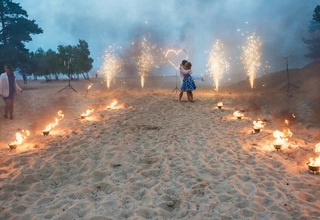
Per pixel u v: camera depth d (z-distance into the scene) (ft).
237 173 18.54
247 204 14.56
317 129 29.12
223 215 13.64
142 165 20.84
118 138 28.02
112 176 18.97
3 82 39.01
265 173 18.38
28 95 72.33
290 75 78.64
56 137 28.78
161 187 17.10
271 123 33.09
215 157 21.94
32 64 128.88
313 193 15.49
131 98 58.08
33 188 17.46
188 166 20.18
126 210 14.37
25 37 124.47
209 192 16.07
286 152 22.31
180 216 13.84
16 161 21.86
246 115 38.83
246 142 25.67
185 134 29.27
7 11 122.83
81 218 13.85
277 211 13.66
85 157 22.79
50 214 14.30
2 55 110.52
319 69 70.49
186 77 50.60
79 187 17.57
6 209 14.90
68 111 45.06
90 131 30.91
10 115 40.04
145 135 29.09
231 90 76.43
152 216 13.92
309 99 48.08
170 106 46.83
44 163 21.25
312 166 17.95
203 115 39.04
